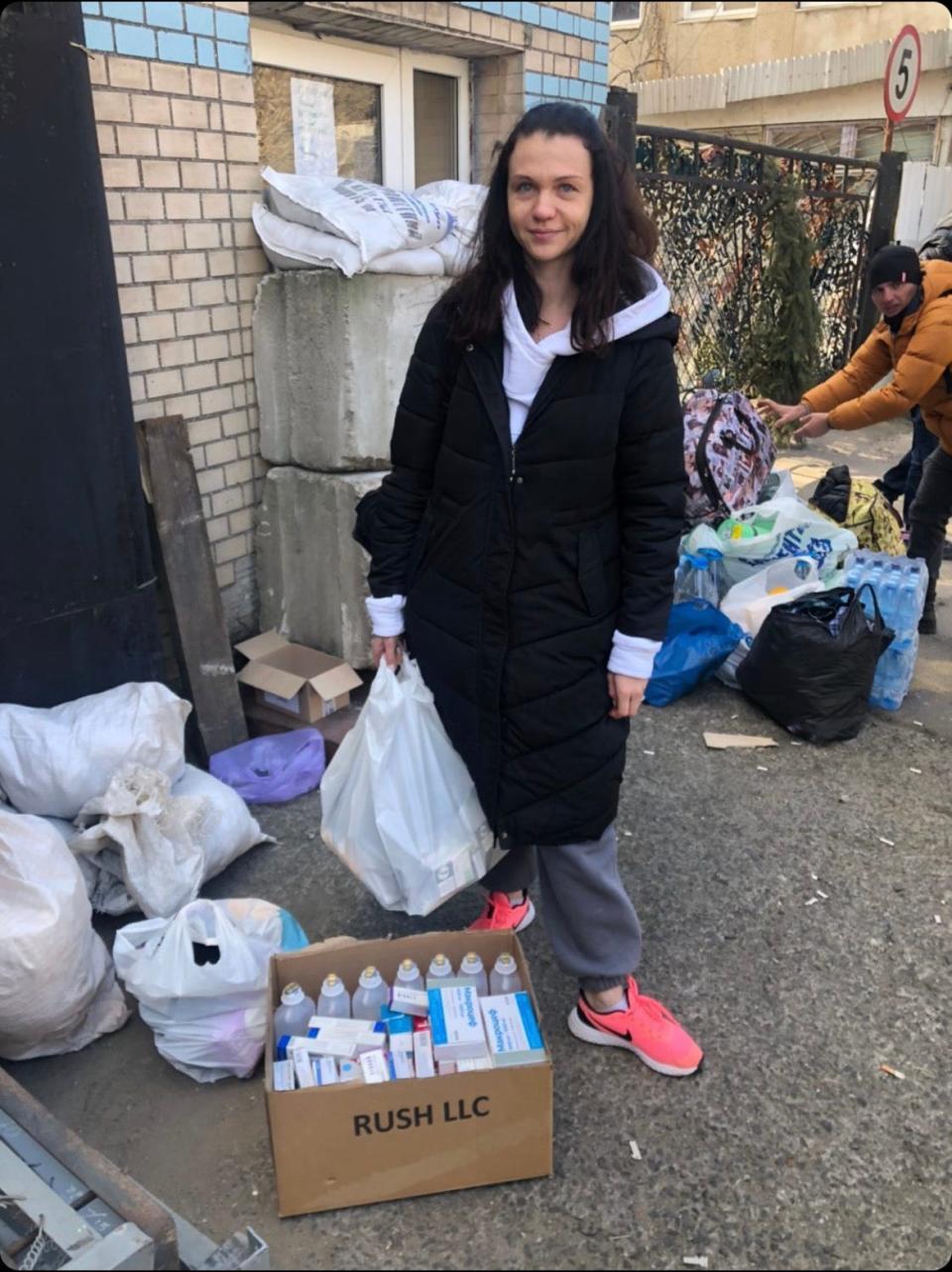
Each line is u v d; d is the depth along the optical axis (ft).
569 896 7.05
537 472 6.07
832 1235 6.21
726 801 10.89
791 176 25.03
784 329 25.73
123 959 7.25
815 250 26.13
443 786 6.87
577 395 5.92
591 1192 6.43
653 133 19.88
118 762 8.83
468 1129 6.22
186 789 9.36
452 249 11.68
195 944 7.30
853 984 8.26
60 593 9.50
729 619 13.42
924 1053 7.59
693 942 8.71
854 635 11.83
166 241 10.53
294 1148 6.03
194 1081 7.29
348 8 11.84
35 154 8.48
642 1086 7.23
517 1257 6.01
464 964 7.00
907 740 12.33
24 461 8.96
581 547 6.23
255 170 11.32
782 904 9.22
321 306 10.98
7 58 8.13
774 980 8.30
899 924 8.98
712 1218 6.29
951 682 13.91
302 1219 6.23
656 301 5.93
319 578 11.98
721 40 45.62
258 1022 7.15
